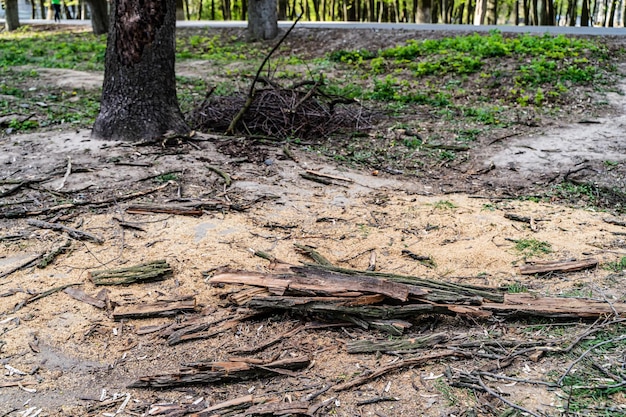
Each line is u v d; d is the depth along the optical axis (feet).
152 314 13.05
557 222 18.69
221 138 25.81
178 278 14.64
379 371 10.89
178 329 12.59
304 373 11.11
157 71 24.47
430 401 10.15
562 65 38.11
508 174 24.08
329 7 116.88
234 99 29.55
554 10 98.32
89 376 11.23
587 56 40.37
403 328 12.12
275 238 17.04
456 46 44.11
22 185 20.10
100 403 10.46
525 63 38.63
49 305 13.43
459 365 11.10
